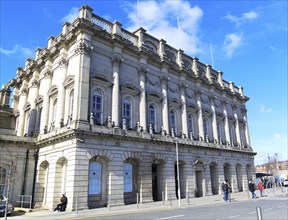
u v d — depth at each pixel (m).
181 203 27.36
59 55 32.22
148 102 34.62
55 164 26.75
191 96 42.19
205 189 38.12
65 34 30.92
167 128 35.09
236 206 23.58
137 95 33.16
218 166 42.53
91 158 25.81
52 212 22.55
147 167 30.28
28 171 29.94
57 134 26.47
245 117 55.94
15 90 44.00
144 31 36.25
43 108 32.75
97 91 29.06
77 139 24.50
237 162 47.94
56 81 31.98
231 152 46.91
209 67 48.44
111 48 31.50
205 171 39.28
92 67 28.70
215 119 45.72
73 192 23.17
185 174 35.66
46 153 28.91
